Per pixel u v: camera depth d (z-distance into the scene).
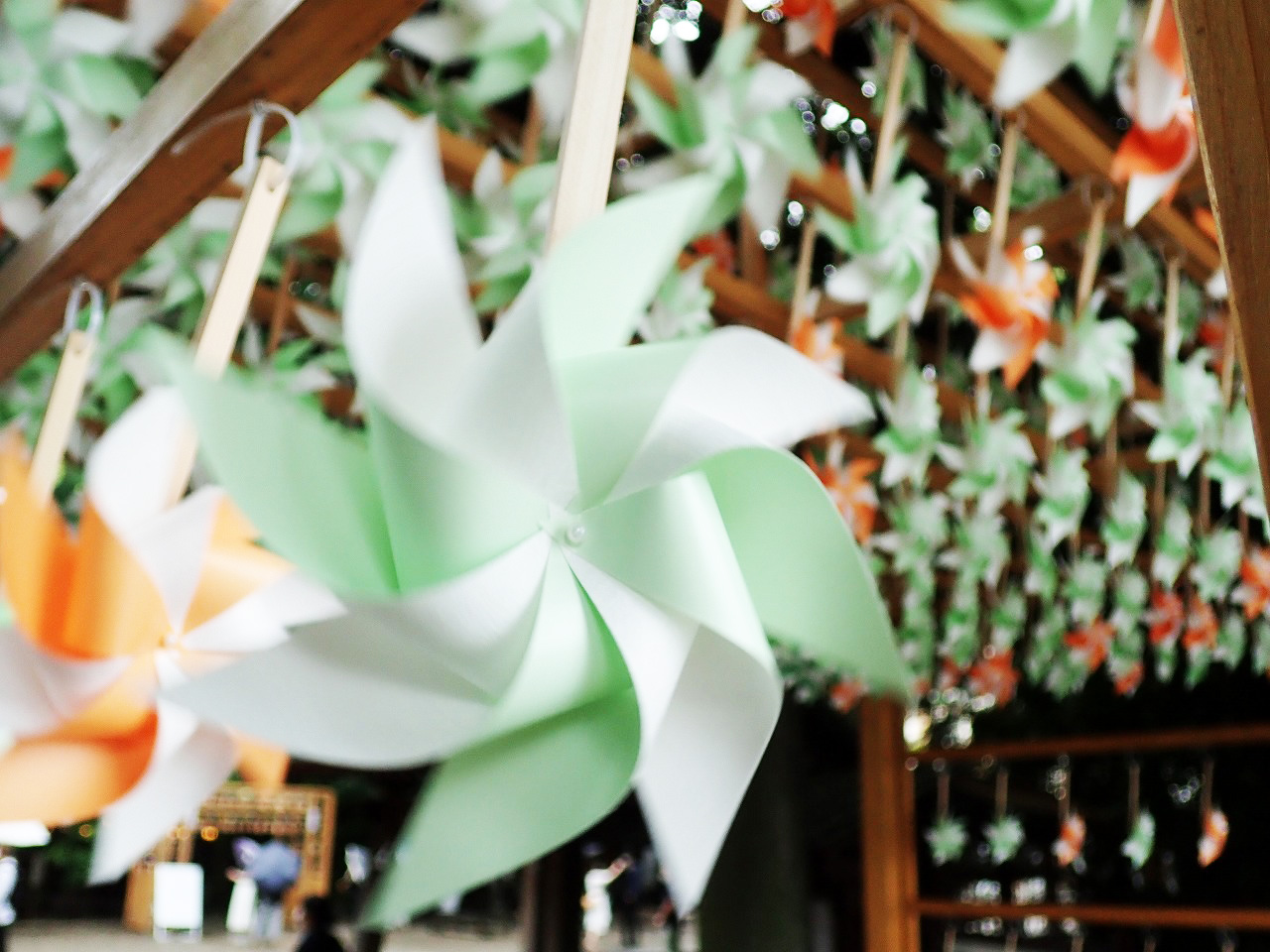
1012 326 1.36
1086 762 5.90
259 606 0.53
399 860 0.38
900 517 2.55
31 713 0.50
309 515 0.38
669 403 0.39
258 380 1.57
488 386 0.36
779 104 1.02
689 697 0.41
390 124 1.15
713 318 1.79
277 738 0.36
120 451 0.48
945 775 4.54
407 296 0.35
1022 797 6.26
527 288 0.36
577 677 0.40
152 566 0.49
